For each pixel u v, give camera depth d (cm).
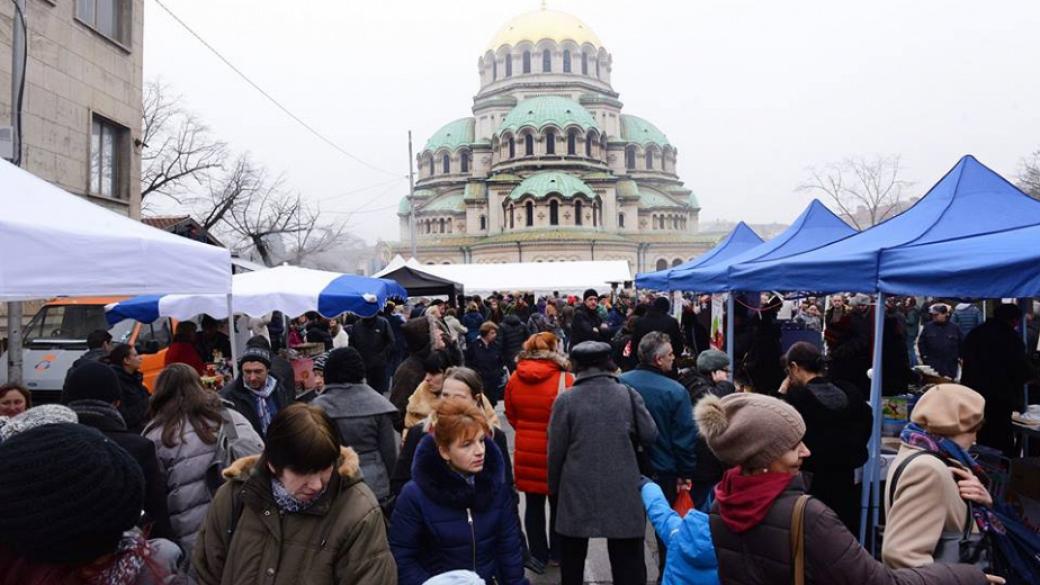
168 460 393
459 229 7662
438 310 1364
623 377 552
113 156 1711
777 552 241
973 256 488
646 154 8262
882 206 4853
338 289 1043
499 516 346
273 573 258
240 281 1054
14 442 159
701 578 317
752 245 1423
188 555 384
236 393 567
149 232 534
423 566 335
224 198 3966
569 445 477
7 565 155
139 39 1792
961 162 745
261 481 266
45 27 1416
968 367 721
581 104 7788
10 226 404
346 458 276
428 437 347
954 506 282
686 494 521
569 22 7969
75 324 1253
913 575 246
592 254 6681
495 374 1166
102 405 382
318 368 888
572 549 487
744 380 1003
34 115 1383
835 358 843
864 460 491
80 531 152
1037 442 689
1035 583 316
